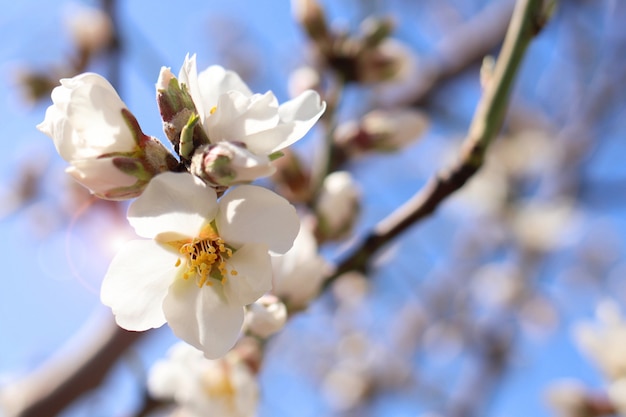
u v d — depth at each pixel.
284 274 0.25
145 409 0.31
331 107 0.33
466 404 0.72
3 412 0.40
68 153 0.21
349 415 0.90
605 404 0.40
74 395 0.40
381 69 0.34
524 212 0.84
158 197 0.20
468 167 0.26
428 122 0.34
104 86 0.21
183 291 0.21
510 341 0.76
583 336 0.39
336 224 0.30
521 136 0.87
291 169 0.31
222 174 0.20
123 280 0.21
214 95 0.23
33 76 0.46
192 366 0.27
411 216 0.27
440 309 0.84
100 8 0.43
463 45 0.58
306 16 0.34
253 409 0.27
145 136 0.21
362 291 0.68
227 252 0.21
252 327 0.23
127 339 0.41
